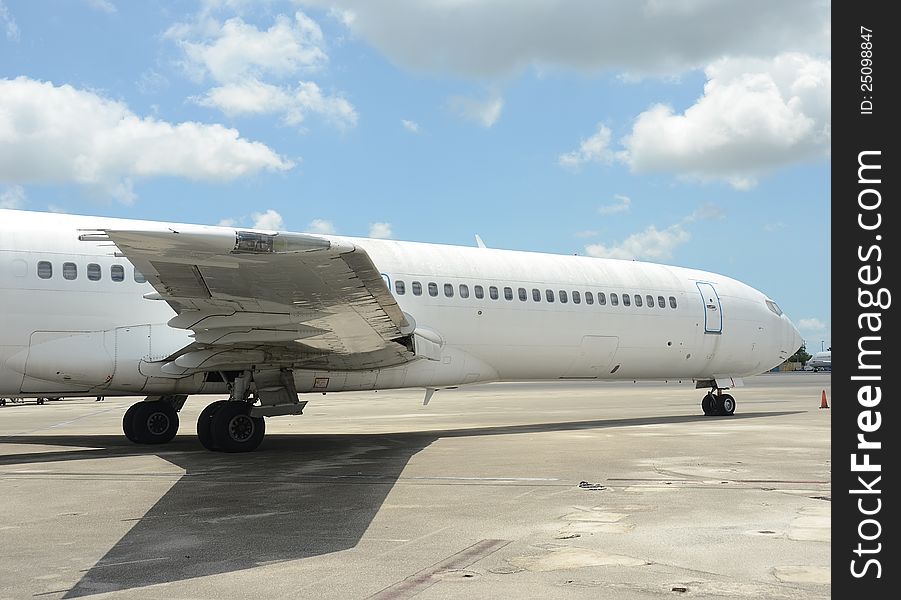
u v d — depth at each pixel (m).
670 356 19.86
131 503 8.54
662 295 19.62
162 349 13.31
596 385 61.94
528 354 17.36
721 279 21.58
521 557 6.09
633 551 6.25
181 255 7.97
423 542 6.61
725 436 15.89
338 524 7.37
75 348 12.84
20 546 6.57
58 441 15.84
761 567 5.78
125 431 15.27
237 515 7.84
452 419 22.67
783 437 15.61
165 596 5.16
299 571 5.73
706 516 7.63
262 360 12.77
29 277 12.66
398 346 13.16
